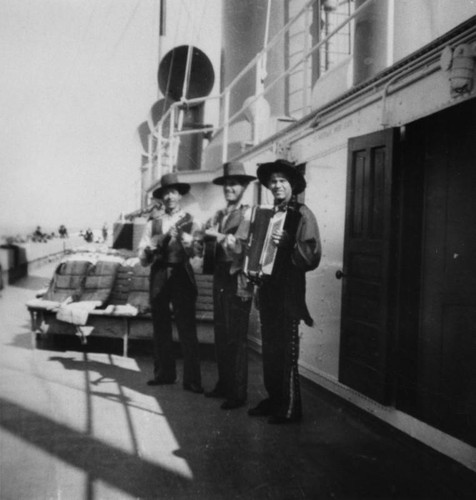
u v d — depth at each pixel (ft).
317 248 14.46
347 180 16.12
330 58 32.96
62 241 73.26
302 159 20.47
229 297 16.65
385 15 15.89
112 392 17.79
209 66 41.39
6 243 55.42
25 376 19.44
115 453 12.66
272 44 24.17
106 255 27.12
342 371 16.25
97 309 23.27
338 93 19.01
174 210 19.12
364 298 15.20
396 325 14.10
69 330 23.36
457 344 12.66
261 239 15.10
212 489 10.91
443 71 12.34
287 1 36.06
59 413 15.46
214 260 17.39
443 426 12.71
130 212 47.88
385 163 14.25
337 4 32.78
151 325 22.91
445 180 13.23
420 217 14.12
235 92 36.81
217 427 14.62
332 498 10.62
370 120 15.69
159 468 11.87
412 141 14.10
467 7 12.50
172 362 19.15
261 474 11.66
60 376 19.60
